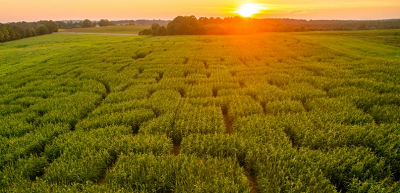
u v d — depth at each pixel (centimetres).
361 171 753
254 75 2192
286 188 695
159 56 3538
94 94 1744
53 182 765
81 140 1013
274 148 877
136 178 771
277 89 1684
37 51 4934
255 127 1079
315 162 803
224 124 1191
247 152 892
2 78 2530
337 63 2606
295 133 1023
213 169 789
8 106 1520
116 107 1415
